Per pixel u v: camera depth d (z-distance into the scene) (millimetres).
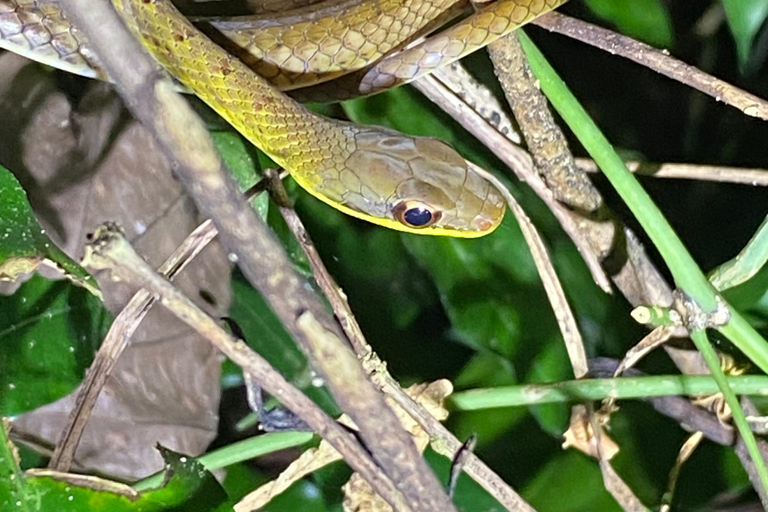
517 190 275
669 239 230
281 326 269
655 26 278
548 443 268
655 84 290
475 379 272
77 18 162
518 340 272
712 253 281
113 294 252
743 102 250
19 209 227
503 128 263
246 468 265
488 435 268
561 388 250
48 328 245
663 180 284
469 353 279
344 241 281
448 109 260
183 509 226
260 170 269
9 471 223
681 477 266
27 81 265
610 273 265
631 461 267
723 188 283
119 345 237
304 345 210
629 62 289
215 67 252
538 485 265
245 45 264
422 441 248
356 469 221
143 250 264
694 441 256
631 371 266
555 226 273
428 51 258
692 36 284
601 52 288
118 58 164
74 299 247
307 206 281
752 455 233
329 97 270
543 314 272
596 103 289
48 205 262
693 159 288
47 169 263
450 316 274
